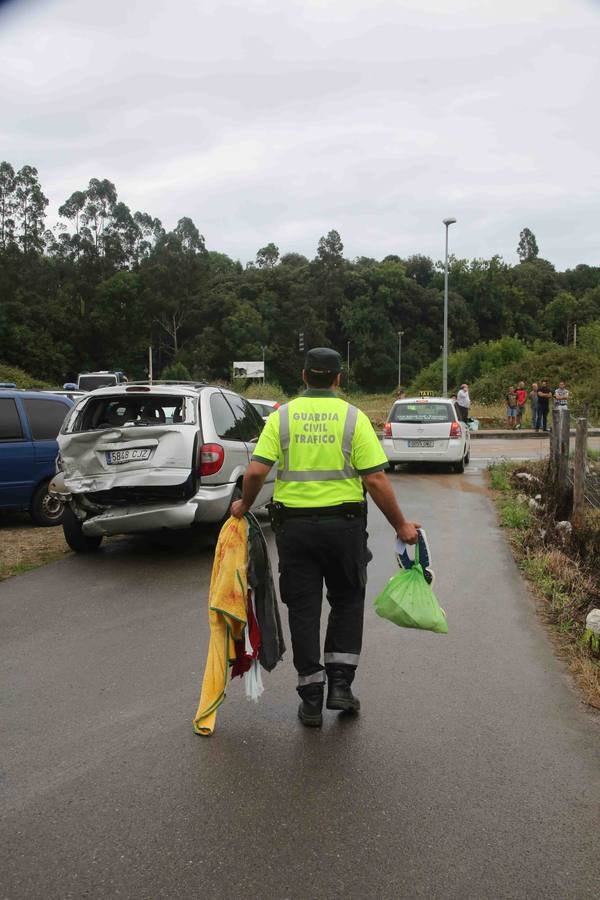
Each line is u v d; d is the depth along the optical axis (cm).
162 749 344
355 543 364
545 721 375
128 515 709
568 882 250
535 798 301
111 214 9669
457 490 1241
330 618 385
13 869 256
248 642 368
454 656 471
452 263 12238
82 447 722
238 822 283
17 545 840
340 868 256
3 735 360
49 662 461
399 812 290
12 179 8631
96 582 664
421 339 11388
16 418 950
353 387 10281
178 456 705
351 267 12525
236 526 369
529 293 12219
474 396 4116
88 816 288
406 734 359
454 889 246
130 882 249
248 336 9675
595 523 813
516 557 750
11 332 7669
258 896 242
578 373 4025
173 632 520
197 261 10362
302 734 359
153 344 9900
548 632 520
